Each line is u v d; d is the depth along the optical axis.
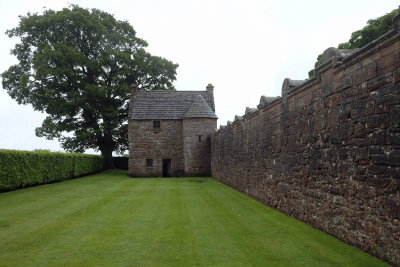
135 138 30.09
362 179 5.78
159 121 30.45
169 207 11.44
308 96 8.18
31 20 31.27
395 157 4.87
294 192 9.13
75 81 31.55
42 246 6.73
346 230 6.38
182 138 30.30
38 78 30.62
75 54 29.98
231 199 13.30
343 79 6.44
